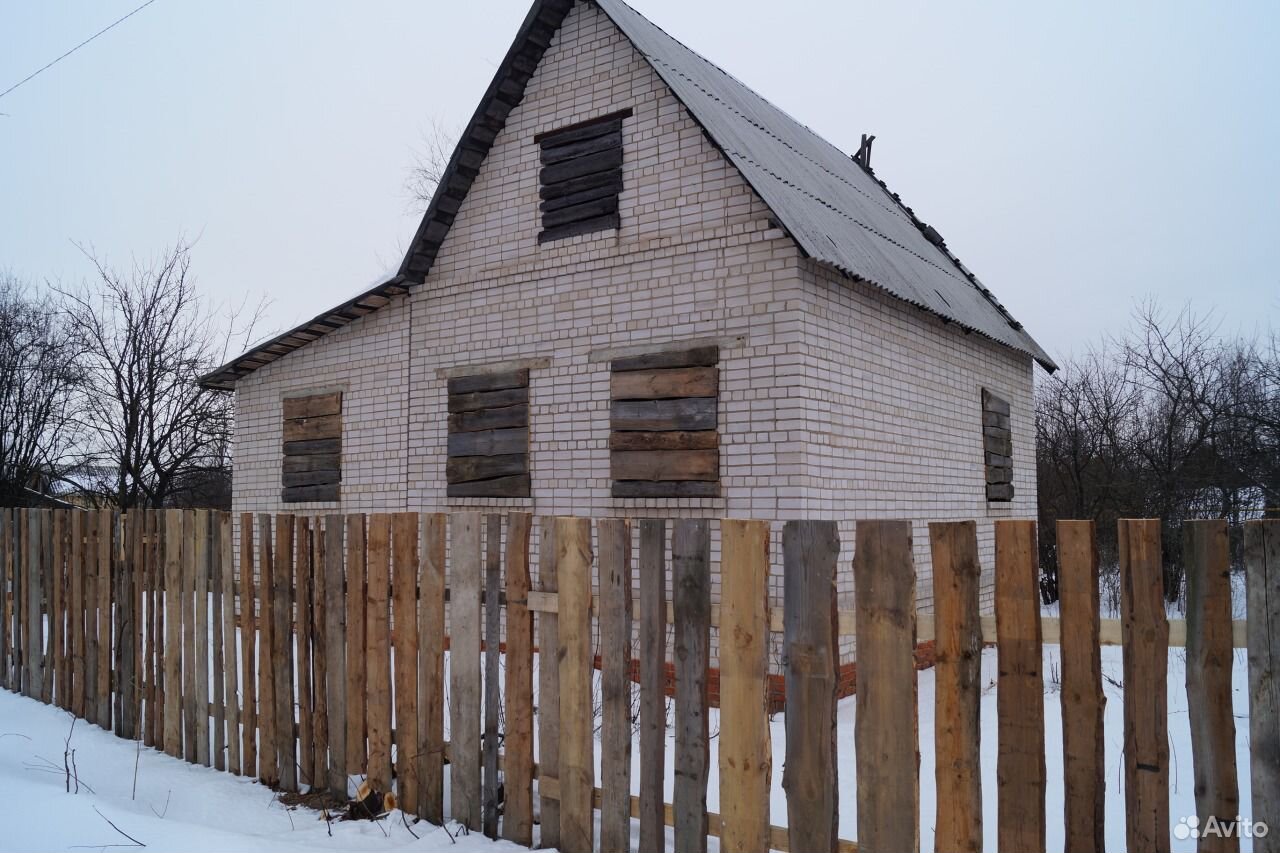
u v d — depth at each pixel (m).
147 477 17.77
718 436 7.46
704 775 3.29
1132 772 2.62
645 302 8.05
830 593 3.05
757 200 7.46
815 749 3.05
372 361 10.21
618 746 3.52
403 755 4.24
